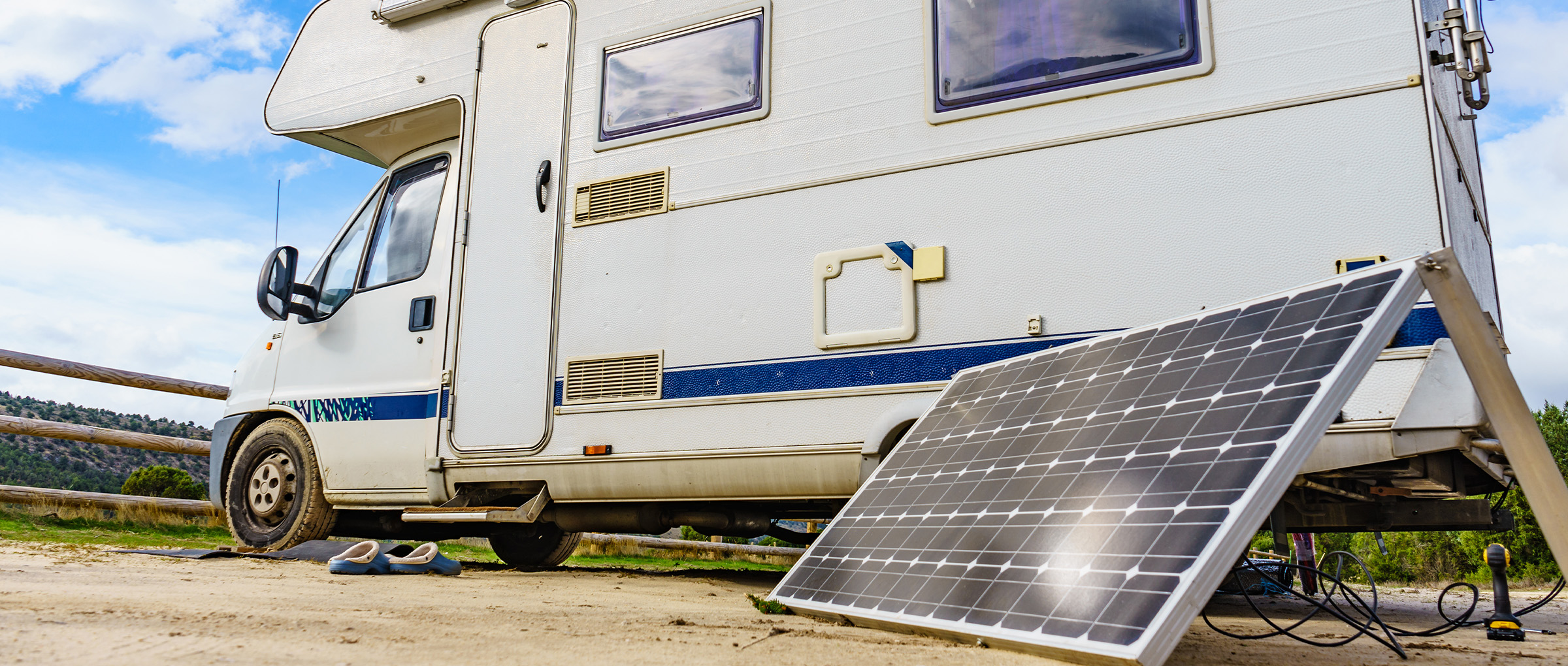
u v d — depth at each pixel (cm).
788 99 443
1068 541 213
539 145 504
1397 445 310
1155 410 236
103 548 518
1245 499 178
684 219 457
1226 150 352
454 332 505
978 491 265
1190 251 352
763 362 426
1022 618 201
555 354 477
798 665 197
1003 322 379
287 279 556
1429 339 312
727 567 761
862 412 401
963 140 400
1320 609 272
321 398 545
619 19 497
